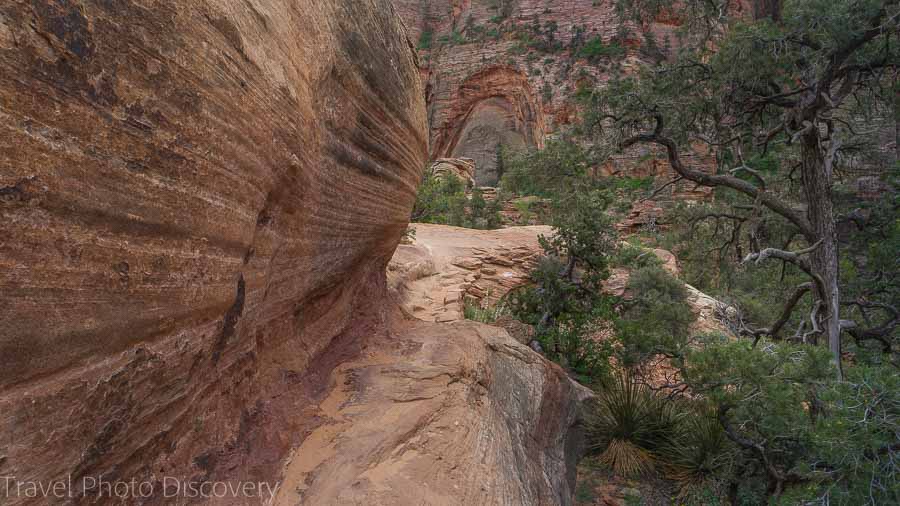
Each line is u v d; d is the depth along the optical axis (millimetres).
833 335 10938
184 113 1507
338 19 2855
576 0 68000
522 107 68250
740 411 6898
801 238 16625
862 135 13734
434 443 2812
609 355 11914
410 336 4734
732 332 14188
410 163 4707
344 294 4371
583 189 13469
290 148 2311
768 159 17875
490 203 33094
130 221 1365
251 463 2377
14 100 1017
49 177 1108
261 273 2422
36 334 1138
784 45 10594
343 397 3270
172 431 1886
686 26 13328
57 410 1244
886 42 9914
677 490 7984
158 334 1593
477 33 74125
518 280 15234
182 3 1453
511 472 3045
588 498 7723
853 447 5418
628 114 12023
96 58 1193
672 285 14461
